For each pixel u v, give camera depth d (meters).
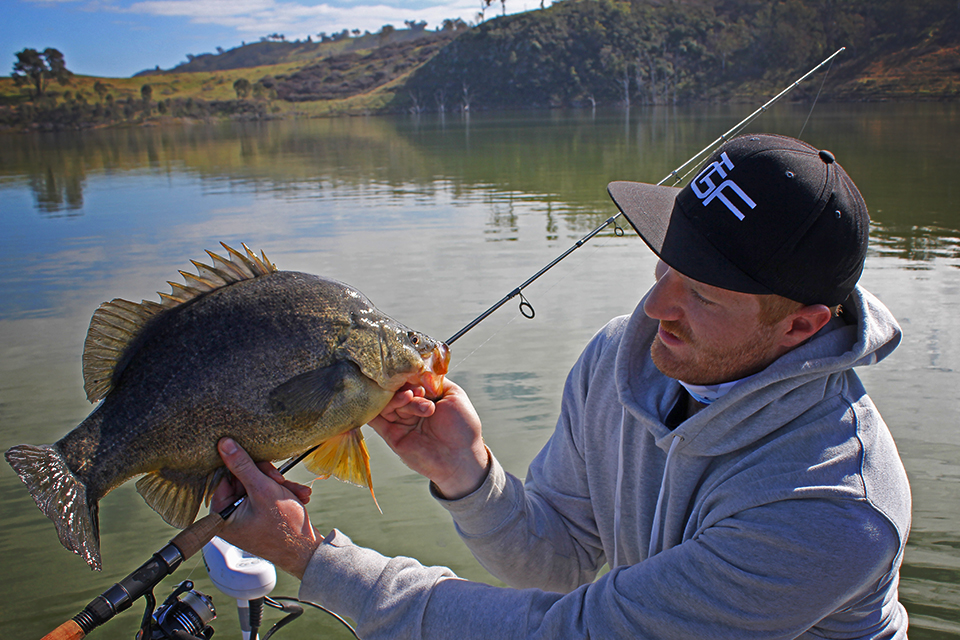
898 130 35.16
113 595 1.50
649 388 1.78
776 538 1.37
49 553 4.42
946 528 4.16
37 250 12.37
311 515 4.64
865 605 1.54
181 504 1.71
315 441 1.79
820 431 1.45
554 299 8.61
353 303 1.84
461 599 1.59
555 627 1.51
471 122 75.00
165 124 114.19
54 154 40.75
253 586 2.26
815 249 1.38
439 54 155.88
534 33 144.12
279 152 37.03
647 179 21.30
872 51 100.75
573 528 2.06
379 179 22.45
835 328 1.59
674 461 1.63
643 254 10.71
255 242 12.64
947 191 16.23
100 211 16.77
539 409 5.73
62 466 1.63
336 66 184.50
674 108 102.25
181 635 2.15
